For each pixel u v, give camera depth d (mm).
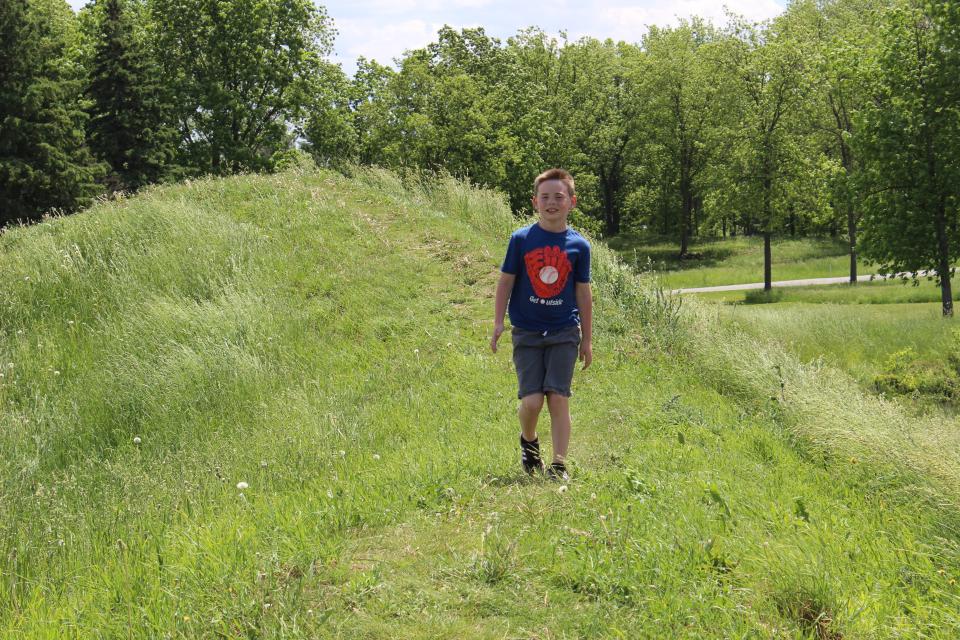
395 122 36844
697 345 9016
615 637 2750
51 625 2936
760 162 38969
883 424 6570
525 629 2822
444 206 14578
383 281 10188
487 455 5023
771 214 38906
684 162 50531
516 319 4586
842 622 2859
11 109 30484
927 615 2947
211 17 36031
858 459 5922
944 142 21859
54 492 5086
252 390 7391
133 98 33812
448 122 37062
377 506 3959
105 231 11141
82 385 7848
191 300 9477
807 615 2967
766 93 39438
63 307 9617
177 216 11398
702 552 3363
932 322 17156
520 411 4555
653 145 52906
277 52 37500
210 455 5770
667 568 3213
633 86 54156
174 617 2848
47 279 9961
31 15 31219
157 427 6844
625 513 3844
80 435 6820
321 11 39219
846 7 42969
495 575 3180
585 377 7492
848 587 3160
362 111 37438
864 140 23000
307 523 3760
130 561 3492
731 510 4020
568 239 4484
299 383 7672
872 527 4129
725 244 52844
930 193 22172
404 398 6977
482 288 10297
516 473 4594
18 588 3480
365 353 8430
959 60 21219
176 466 5551
